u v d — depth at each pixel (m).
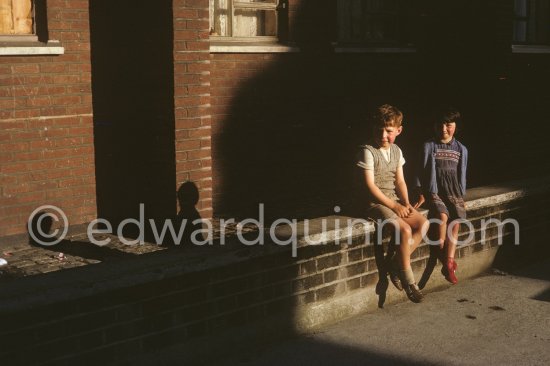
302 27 9.61
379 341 5.57
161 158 7.71
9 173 7.46
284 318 5.54
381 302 6.26
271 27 9.49
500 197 7.27
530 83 11.75
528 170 11.68
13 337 4.19
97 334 4.53
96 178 8.65
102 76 8.41
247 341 5.34
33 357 4.27
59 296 4.31
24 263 6.84
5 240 7.40
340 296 5.91
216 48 8.72
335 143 10.17
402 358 5.28
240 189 9.24
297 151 9.77
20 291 4.26
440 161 6.60
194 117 7.62
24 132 7.52
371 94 10.48
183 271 4.86
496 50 10.80
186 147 7.61
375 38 10.60
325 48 9.88
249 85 9.18
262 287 5.38
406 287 6.14
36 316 4.27
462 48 10.93
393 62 10.67
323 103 9.96
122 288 4.61
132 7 7.80
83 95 7.88
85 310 4.46
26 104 7.50
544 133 12.13
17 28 7.54
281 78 9.48
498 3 10.73
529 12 12.02
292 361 5.20
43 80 7.59
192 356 5.02
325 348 5.43
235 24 9.19
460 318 6.07
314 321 5.75
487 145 10.98
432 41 11.05
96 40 8.45
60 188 7.83
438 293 6.69
